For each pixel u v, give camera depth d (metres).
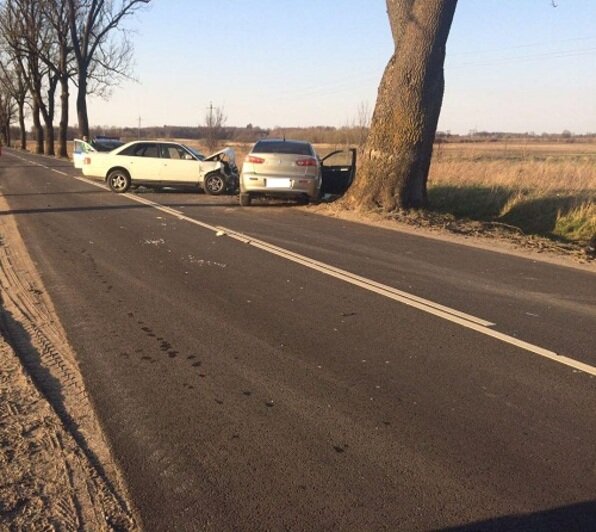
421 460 3.68
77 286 7.58
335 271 8.56
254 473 3.52
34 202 16.55
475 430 4.06
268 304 6.89
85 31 38.94
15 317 6.34
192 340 5.68
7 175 27.19
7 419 4.16
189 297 7.13
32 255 9.43
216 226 12.48
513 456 3.74
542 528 3.07
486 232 12.38
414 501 3.28
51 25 43.34
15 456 3.71
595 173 18.89
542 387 4.75
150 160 20.09
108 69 43.69
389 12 14.32
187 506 3.22
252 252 9.84
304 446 3.82
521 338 5.88
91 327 6.02
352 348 5.54
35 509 3.21
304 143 16.09
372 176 14.27
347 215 14.05
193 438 3.91
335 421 4.16
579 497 3.33
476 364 5.20
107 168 20.12
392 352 5.45
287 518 3.12
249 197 15.86
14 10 43.25
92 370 4.96
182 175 20.11
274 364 5.14
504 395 4.60
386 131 14.03
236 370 5.00
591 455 3.77
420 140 14.02
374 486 3.41
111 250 9.88
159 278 8.03
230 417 4.19
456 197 16.20
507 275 8.65
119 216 13.84
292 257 9.48
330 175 17.61
